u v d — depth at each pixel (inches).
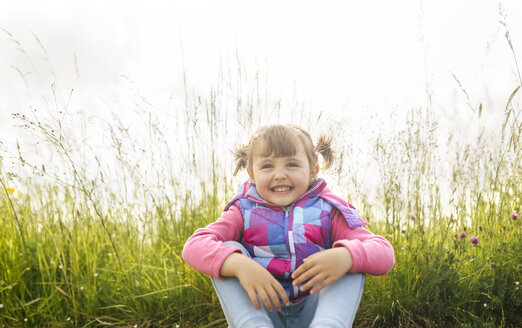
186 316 85.8
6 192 87.6
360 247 54.9
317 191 65.6
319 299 54.2
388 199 91.0
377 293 83.9
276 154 63.6
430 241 88.9
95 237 97.4
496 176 92.8
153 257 97.4
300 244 59.9
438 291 81.3
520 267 84.7
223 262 54.6
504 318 78.3
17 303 83.7
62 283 86.2
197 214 100.0
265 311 53.6
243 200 66.5
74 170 87.7
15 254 87.5
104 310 87.6
